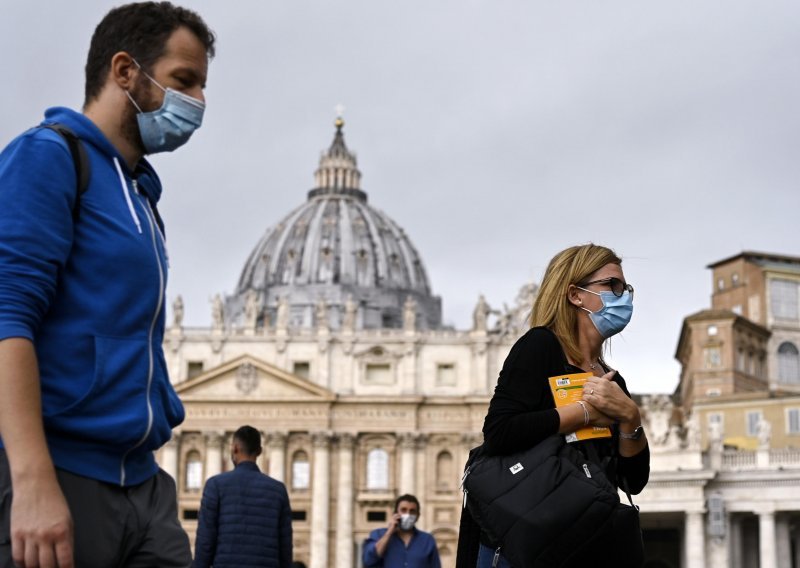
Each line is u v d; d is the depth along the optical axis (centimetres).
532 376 852
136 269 695
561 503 789
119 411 684
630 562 803
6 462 648
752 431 8900
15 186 652
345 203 18825
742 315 11488
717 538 6531
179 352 10725
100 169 699
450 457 10619
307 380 10575
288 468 10550
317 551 10344
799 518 7138
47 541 607
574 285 899
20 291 637
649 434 6881
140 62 717
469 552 882
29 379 624
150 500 718
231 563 1530
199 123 738
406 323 10744
